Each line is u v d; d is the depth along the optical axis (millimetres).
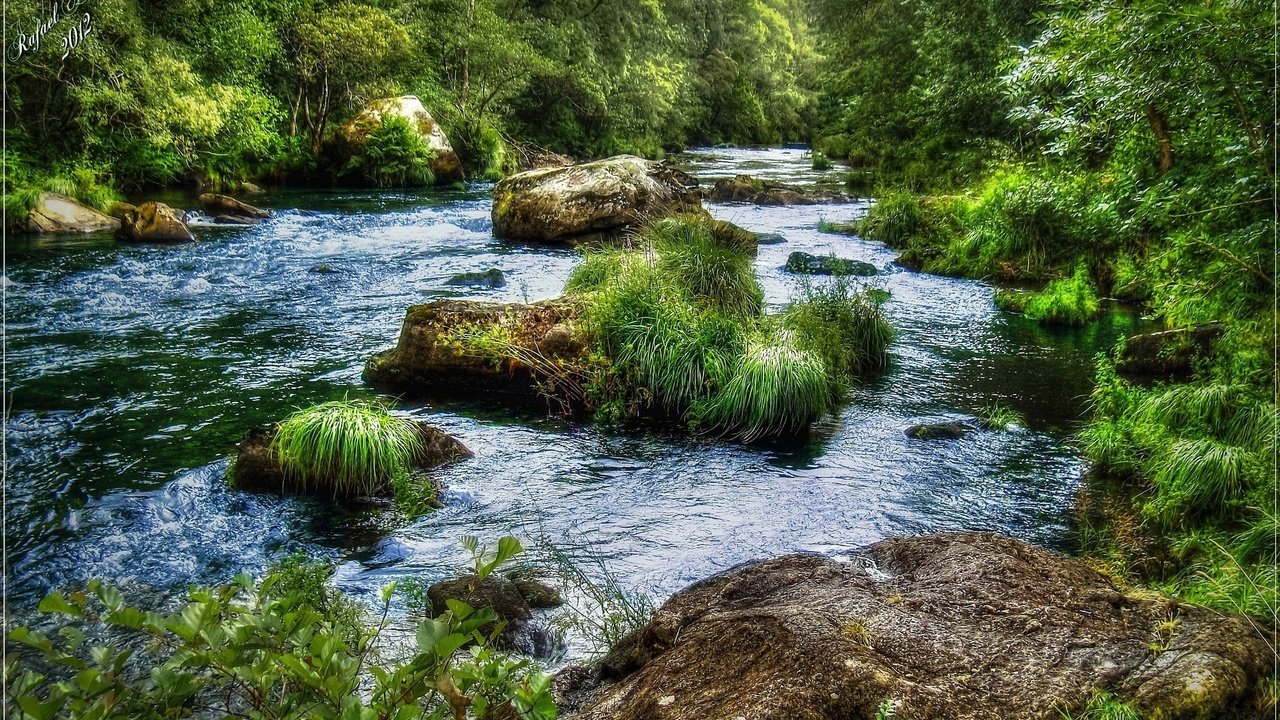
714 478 7316
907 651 3371
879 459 7762
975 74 26172
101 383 9211
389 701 2070
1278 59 5590
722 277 11570
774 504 6789
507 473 7344
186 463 7297
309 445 6770
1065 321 12672
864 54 35469
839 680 3078
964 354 11180
